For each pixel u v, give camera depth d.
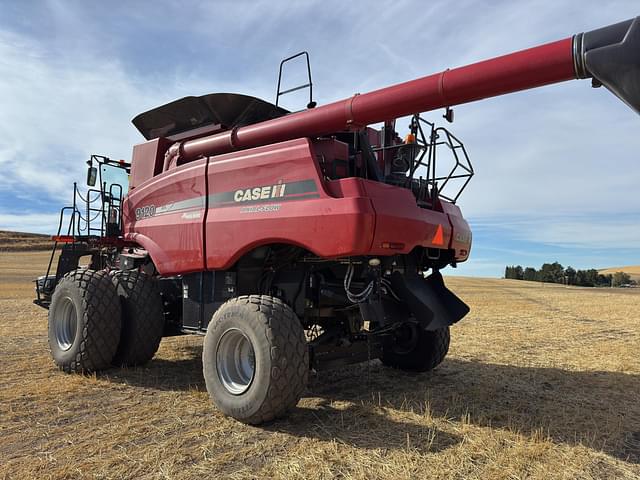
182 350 7.23
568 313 14.92
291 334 3.84
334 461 3.14
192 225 4.95
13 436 3.54
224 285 4.84
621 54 2.92
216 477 2.89
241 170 4.60
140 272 5.98
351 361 4.80
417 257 4.91
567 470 3.07
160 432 3.65
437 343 5.71
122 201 6.77
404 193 4.30
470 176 5.09
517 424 3.90
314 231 3.94
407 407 4.35
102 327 5.42
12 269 46.53
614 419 4.06
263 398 3.70
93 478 2.87
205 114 5.66
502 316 13.60
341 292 4.55
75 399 4.53
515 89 3.40
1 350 6.99
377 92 3.98
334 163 4.38
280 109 5.70
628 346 7.95
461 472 2.99
